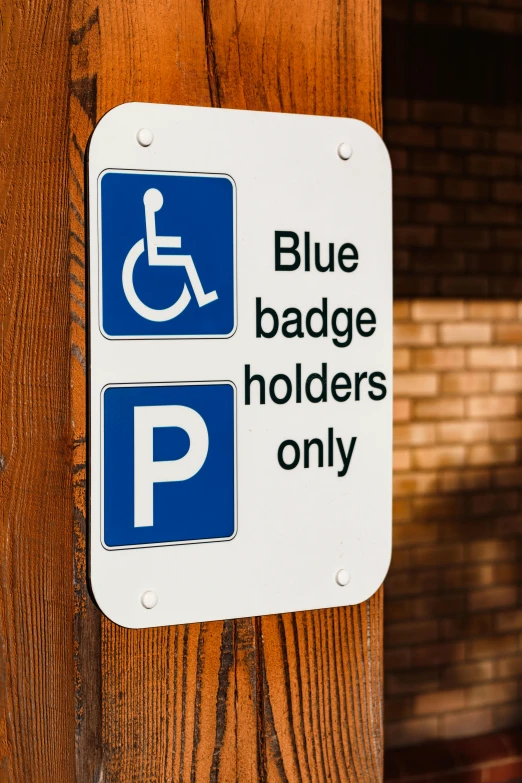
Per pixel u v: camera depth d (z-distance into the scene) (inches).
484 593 157.9
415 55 149.2
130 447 37.5
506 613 159.5
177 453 38.3
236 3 39.8
